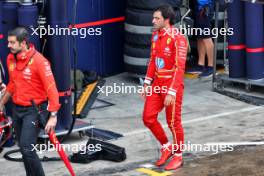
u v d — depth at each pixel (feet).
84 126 56.29
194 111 64.03
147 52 71.10
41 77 43.88
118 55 76.59
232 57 68.44
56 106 43.93
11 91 45.68
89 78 71.15
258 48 66.64
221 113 63.41
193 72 75.05
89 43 73.97
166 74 48.11
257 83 67.00
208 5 73.00
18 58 44.06
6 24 54.08
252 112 63.67
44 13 53.62
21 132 44.50
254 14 65.57
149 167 50.44
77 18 72.33
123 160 51.78
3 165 51.44
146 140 56.54
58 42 53.83
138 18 70.54
